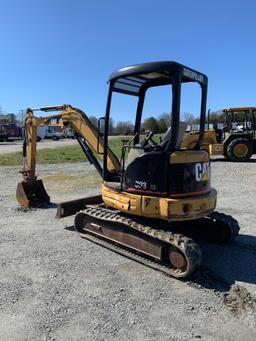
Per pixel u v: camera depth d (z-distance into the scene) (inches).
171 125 205.6
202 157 217.9
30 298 178.7
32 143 357.1
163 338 147.9
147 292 185.6
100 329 153.6
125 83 248.8
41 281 197.2
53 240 263.1
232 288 190.2
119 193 229.8
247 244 254.7
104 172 252.8
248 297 181.0
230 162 750.5
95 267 215.5
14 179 557.3
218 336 149.8
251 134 765.9
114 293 184.2
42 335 149.4
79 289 188.2
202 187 217.6
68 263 221.3
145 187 213.6
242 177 544.4
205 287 191.3
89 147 310.0
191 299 179.0
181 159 206.1
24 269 212.7
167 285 193.3
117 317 162.7
